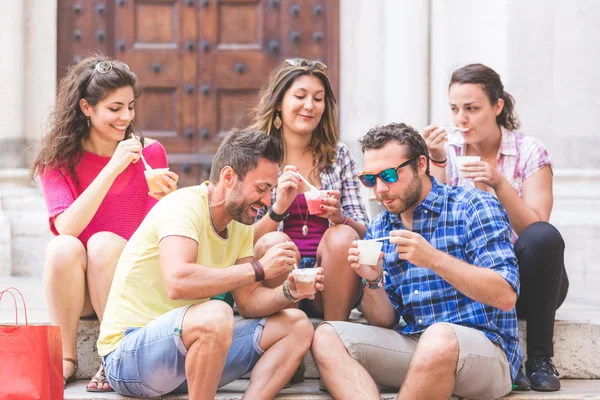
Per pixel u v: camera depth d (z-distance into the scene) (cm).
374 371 396
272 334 386
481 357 374
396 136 391
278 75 467
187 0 746
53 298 415
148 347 369
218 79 748
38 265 673
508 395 408
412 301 404
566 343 446
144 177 454
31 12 712
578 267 656
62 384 364
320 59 745
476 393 386
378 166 391
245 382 431
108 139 440
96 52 739
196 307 365
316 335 392
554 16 680
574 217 658
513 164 471
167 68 747
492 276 375
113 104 433
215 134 750
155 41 747
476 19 698
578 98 680
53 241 417
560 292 447
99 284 415
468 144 482
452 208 401
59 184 438
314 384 427
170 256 367
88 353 434
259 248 419
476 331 382
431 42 708
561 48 681
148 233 384
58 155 439
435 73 706
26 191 693
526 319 432
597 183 670
